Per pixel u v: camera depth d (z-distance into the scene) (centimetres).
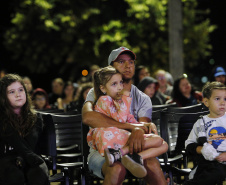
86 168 573
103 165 509
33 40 1766
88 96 562
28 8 1728
